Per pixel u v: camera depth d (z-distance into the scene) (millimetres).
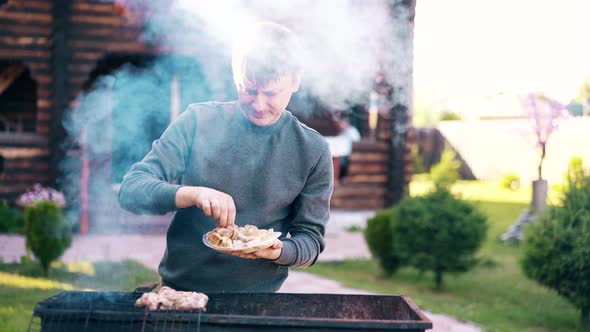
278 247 2094
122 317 1811
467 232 6402
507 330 4863
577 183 5605
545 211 5508
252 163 2314
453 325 4941
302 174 2359
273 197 2340
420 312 1945
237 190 2322
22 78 11641
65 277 6234
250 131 2320
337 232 9984
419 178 20328
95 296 2029
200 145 2320
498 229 10898
